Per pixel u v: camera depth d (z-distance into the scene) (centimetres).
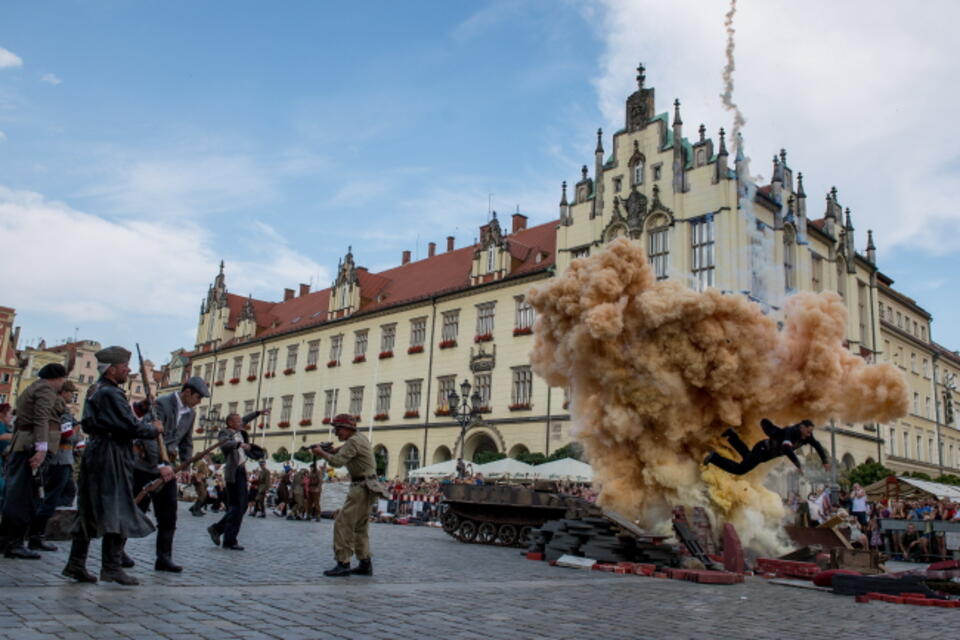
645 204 3775
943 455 6066
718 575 1194
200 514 2523
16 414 927
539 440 4016
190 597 708
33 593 662
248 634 566
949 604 975
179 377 7975
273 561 1100
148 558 1027
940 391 6275
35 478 923
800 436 1397
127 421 745
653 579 1209
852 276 4428
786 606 928
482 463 3838
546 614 756
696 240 3575
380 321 5412
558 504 1833
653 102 3912
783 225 3722
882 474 3659
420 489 3466
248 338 6950
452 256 5659
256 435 6338
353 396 5444
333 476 4231
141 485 876
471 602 807
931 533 2048
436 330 4916
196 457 934
